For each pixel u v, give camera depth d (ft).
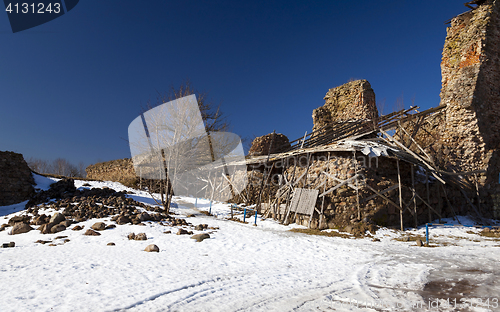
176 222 36.55
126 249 24.31
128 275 16.92
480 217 43.62
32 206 42.14
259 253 24.66
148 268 18.67
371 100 68.95
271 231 35.94
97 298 13.02
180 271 18.26
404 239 30.86
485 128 48.16
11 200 43.96
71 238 27.81
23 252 22.76
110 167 80.18
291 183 44.96
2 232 30.99
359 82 69.26
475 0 52.37
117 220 34.01
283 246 27.43
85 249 23.99
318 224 38.32
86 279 15.93
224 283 15.96
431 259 21.98
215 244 27.50
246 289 14.90
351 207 37.35
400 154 39.60
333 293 14.19
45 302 12.42
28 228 30.68
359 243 29.22
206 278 16.81
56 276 16.40
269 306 12.50
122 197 46.52
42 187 49.57
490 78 49.65
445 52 54.39
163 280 16.12
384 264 20.43
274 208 46.26
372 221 36.04
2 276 16.28
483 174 46.39
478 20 50.55
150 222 35.37
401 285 15.34
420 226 38.65
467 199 45.75
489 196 46.37
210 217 46.16
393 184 38.65
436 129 55.52
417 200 40.16
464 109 48.85
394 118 51.03
